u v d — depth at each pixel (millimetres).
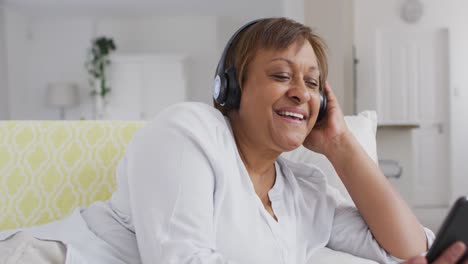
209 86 8578
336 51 5242
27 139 1289
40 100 8398
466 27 6766
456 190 6809
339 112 1148
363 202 1073
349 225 1130
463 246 737
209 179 873
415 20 6781
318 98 998
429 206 6652
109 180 1323
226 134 953
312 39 1011
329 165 1388
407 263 750
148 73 8180
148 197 834
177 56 8117
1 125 1286
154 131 891
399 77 6836
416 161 6832
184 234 807
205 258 786
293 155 1405
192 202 827
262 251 921
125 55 8102
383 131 4812
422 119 6828
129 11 7988
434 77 6812
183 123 887
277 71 947
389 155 4809
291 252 995
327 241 1112
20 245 876
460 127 6809
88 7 7676
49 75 8414
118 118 8195
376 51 6832
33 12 7961
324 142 1136
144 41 8539
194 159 858
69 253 878
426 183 6852
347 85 6121
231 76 984
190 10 8016
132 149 905
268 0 7445
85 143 1332
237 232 898
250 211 932
